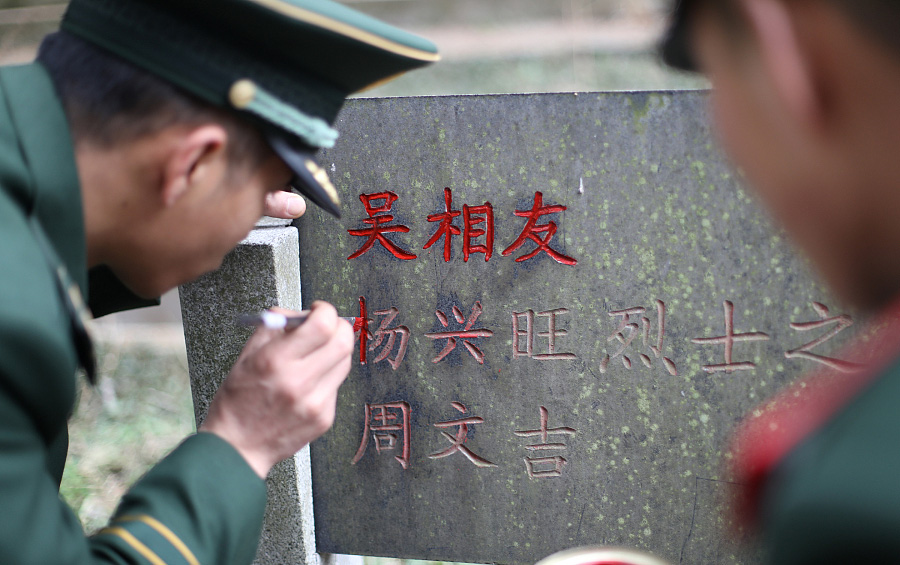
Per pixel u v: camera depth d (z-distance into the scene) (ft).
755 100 1.57
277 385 3.29
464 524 6.17
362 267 5.88
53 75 2.86
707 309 5.55
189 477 3.14
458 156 5.60
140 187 2.90
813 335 5.44
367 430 6.13
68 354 2.70
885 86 1.40
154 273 3.23
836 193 1.52
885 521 1.22
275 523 6.07
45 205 2.76
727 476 5.70
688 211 5.42
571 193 5.53
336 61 3.15
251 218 3.24
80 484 8.79
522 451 5.98
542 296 5.73
